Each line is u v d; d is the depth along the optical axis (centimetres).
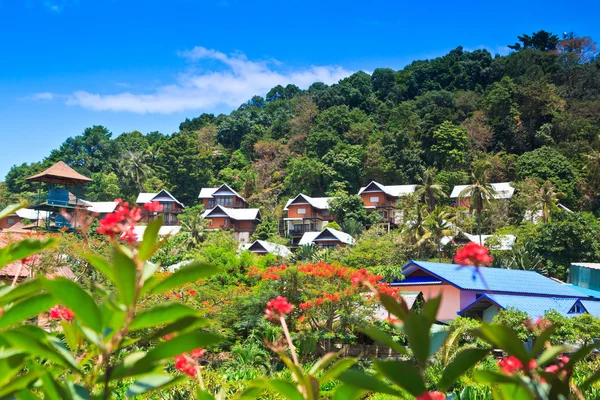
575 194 7981
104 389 219
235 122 11769
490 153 9575
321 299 2138
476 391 1157
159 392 932
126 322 211
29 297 228
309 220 8206
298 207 8288
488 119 10044
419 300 2512
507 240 5406
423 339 191
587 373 1175
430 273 2959
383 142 9631
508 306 2497
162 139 11931
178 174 9825
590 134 9312
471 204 5784
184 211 8856
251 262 3431
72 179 4306
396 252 5353
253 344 2017
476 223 6500
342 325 2222
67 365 218
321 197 9319
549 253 4831
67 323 260
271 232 8212
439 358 1588
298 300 2286
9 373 219
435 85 12162
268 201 9431
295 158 10238
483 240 5934
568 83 11188
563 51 12462
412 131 9825
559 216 5250
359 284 250
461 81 12238
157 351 211
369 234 6312
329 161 9562
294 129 11131
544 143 9519
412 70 12788
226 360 1973
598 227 5022
